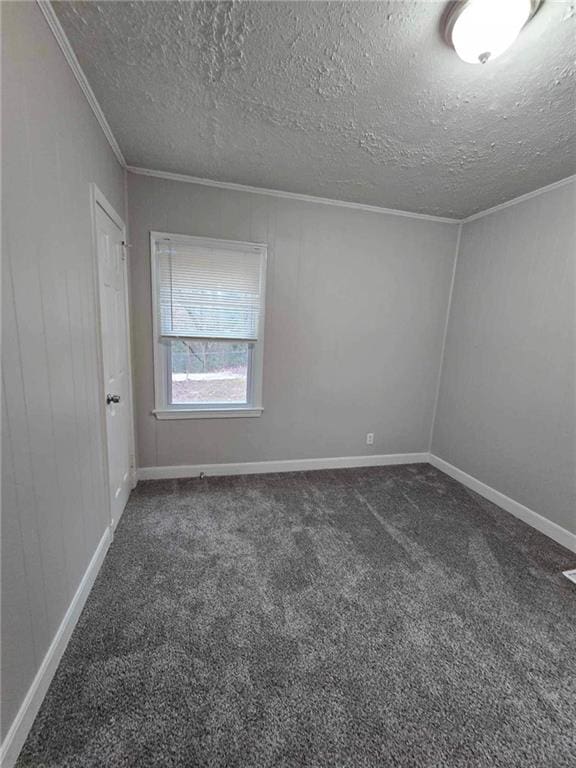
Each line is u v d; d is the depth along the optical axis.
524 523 2.46
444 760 1.06
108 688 1.21
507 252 2.66
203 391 2.90
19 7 0.97
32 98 1.06
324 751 1.06
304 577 1.82
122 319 2.35
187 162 2.24
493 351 2.79
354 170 2.25
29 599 1.07
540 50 1.23
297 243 2.79
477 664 1.38
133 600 1.61
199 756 1.03
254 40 1.25
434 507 2.64
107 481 1.92
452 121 1.68
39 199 1.11
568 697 1.27
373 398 3.29
